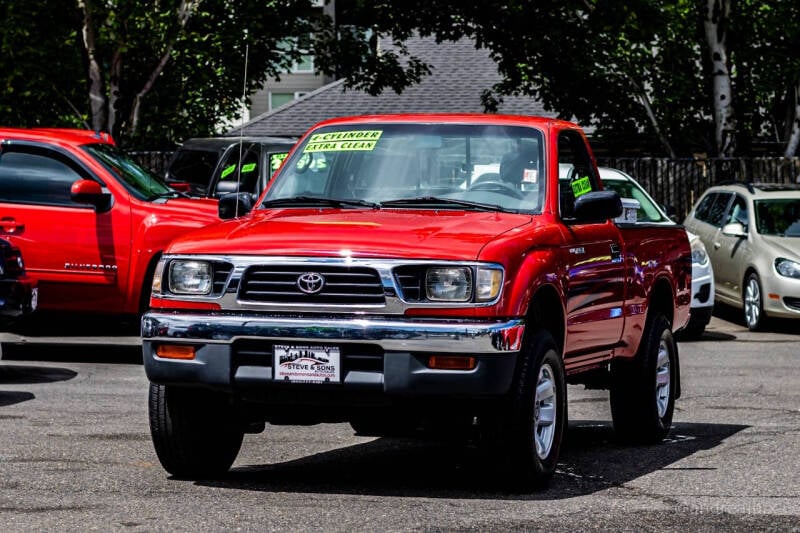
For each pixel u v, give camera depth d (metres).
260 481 8.68
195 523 7.43
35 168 14.45
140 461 9.29
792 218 20.61
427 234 8.08
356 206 9.03
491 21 32.03
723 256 21.19
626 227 10.12
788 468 9.40
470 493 8.34
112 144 15.38
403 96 43.16
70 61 29.61
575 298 8.85
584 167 9.91
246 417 8.55
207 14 28.11
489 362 7.76
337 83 44.00
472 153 9.20
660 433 10.52
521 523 7.50
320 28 32.44
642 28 31.20
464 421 8.88
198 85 29.48
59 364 14.80
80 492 8.25
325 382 7.86
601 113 33.38
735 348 17.62
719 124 32.47
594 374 10.37
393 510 7.80
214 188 18.72
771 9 31.80
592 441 10.66
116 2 27.70
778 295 19.47
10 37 28.30
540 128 9.28
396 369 7.76
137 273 14.23
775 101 35.69
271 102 50.94
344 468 9.20
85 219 14.31
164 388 8.43
